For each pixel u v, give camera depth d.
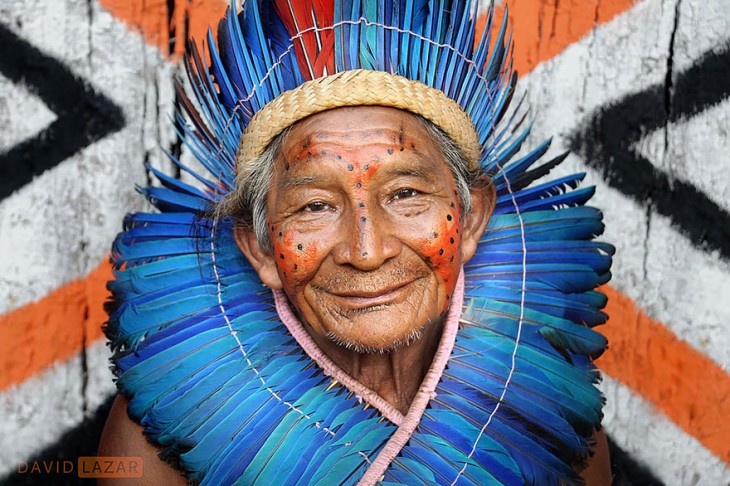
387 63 1.27
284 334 1.40
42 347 1.73
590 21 1.79
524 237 1.46
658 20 1.78
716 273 1.78
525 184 1.49
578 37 1.79
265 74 1.32
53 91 1.73
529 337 1.41
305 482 1.28
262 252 1.36
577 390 1.40
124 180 1.76
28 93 1.72
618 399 1.80
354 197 1.22
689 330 1.79
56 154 1.73
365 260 1.20
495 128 1.46
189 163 1.78
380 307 1.24
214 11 1.77
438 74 1.31
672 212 1.79
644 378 1.80
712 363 1.79
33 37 1.72
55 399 1.74
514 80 1.47
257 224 1.33
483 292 1.43
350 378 1.36
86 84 1.74
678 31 1.78
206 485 1.29
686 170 1.78
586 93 1.80
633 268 1.79
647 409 1.80
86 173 1.75
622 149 1.79
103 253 1.75
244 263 1.44
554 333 1.42
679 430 1.80
